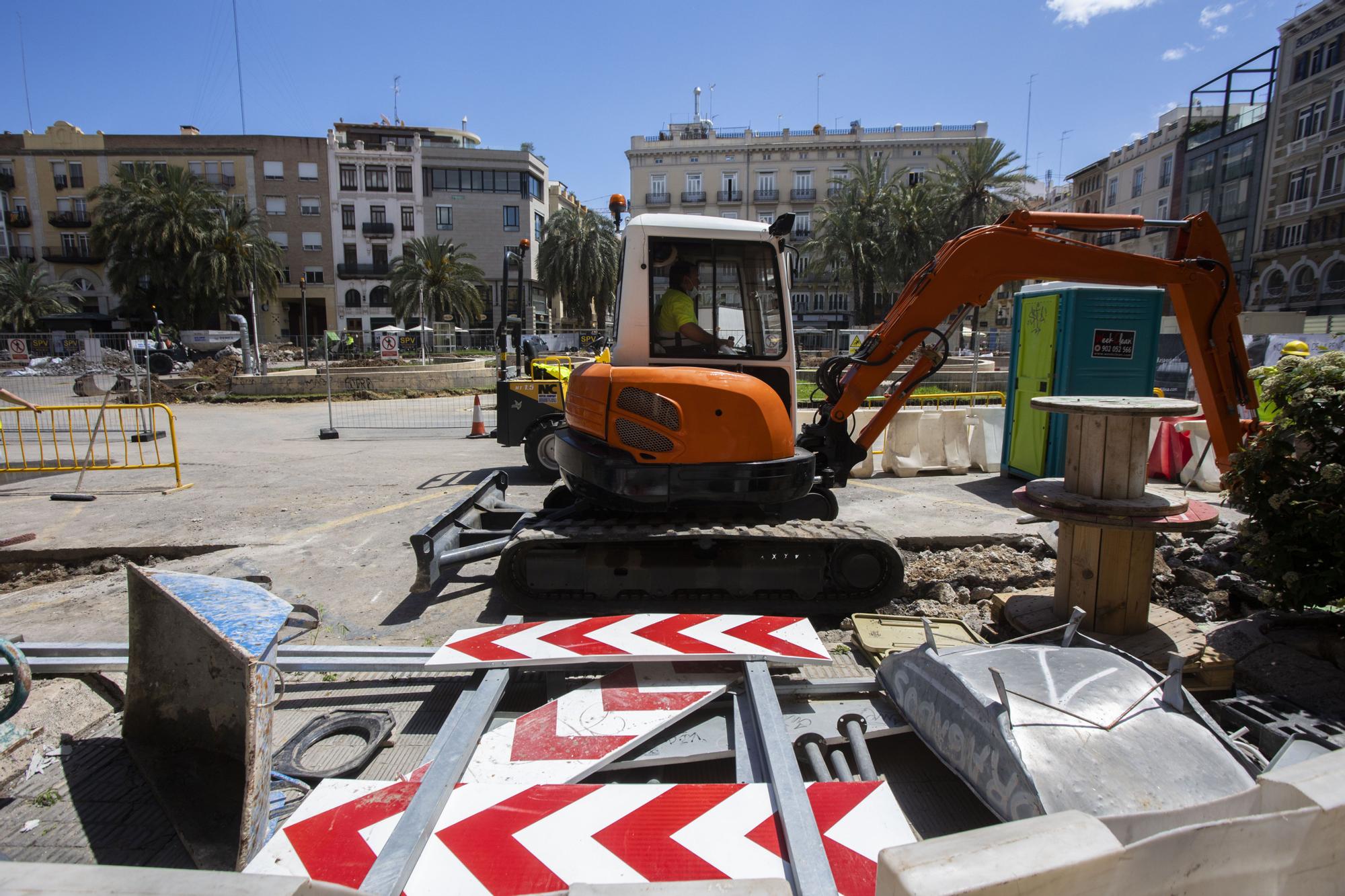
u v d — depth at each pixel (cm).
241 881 120
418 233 5856
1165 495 388
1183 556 523
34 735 324
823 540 443
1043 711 259
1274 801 159
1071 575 400
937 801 282
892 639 399
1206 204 4144
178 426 1586
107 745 322
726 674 330
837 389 543
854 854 217
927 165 6038
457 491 868
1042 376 803
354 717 332
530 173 5994
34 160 5531
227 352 2745
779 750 257
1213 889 142
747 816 230
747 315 502
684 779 296
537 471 941
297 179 5659
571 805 235
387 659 342
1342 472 344
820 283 5722
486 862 212
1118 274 500
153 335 3306
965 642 396
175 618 304
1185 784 233
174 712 311
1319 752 268
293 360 3859
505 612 481
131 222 4169
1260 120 3734
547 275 4962
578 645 337
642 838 221
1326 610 409
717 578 464
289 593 518
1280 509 364
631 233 486
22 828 272
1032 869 124
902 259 4253
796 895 193
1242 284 3828
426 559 460
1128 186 5116
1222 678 358
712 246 493
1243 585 460
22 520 733
